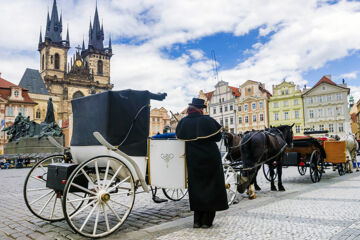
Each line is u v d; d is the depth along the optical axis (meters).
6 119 65.31
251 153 6.93
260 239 3.84
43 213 5.86
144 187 4.86
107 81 100.88
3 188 10.62
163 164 5.05
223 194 4.57
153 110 78.56
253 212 5.48
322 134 14.05
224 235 4.07
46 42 91.25
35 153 29.06
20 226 4.92
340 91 53.81
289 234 4.01
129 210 4.58
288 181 10.70
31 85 79.00
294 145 10.66
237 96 63.31
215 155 4.62
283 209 5.64
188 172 4.68
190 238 3.99
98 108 4.69
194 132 4.66
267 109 59.50
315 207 5.72
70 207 6.39
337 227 4.25
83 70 93.56
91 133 4.79
